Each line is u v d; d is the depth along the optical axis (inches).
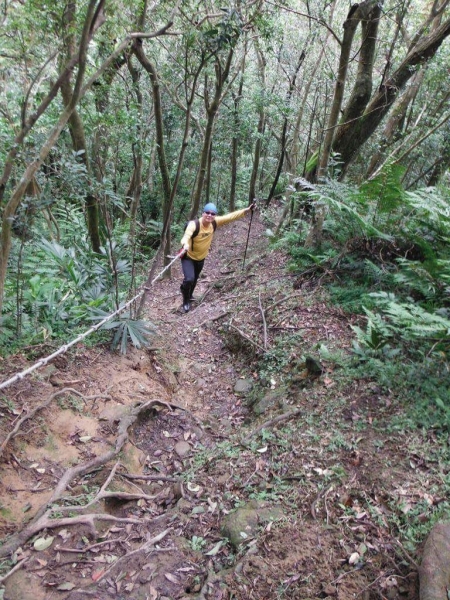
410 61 277.7
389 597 85.9
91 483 121.6
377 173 217.3
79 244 263.1
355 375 148.3
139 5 170.2
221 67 272.2
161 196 504.1
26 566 94.3
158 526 110.5
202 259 244.8
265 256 304.0
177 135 486.0
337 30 394.9
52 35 144.6
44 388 144.6
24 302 188.2
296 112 430.3
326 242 256.7
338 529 100.0
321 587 88.8
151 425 155.9
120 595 91.1
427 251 181.9
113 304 206.5
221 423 165.9
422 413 126.4
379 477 111.0
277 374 175.3
